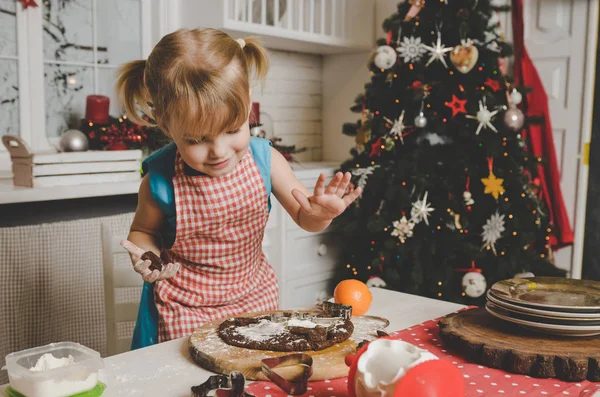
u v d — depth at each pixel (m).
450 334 0.92
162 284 1.20
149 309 1.21
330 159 3.84
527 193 2.78
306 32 3.15
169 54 0.91
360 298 1.08
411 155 2.79
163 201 1.15
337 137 3.81
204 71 0.88
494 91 2.80
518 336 0.90
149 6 2.92
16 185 2.14
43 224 2.15
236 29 2.78
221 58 0.90
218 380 0.72
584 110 3.17
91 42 2.75
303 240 3.12
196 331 0.95
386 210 2.80
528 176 2.90
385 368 0.64
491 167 2.67
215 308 1.20
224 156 0.93
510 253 2.73
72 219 2.38
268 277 1.33
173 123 0.90
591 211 3.21
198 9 2.83
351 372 0.68
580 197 3.22
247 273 1.26
